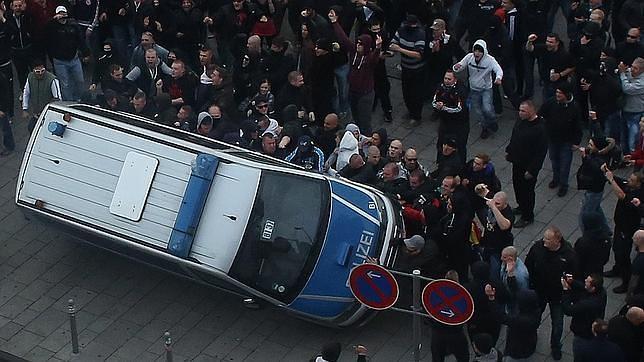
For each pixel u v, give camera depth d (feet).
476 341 150.30
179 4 208.64
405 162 176.96
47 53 208.44
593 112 187.52
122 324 173.17
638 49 194.80
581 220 172.04
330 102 199.00
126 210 165.27
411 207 173.47
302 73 198.39
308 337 169.99
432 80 205.26
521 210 184.75
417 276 140.36
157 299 176.86
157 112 190.19
